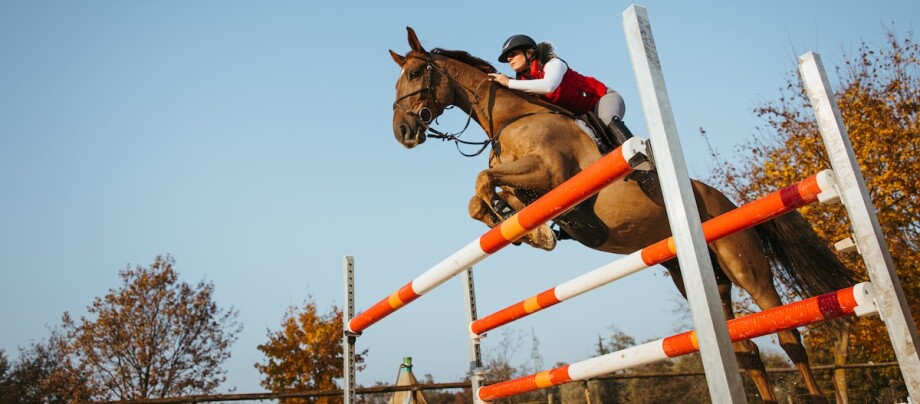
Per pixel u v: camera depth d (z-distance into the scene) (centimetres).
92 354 1697
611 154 208
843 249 204
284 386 1526
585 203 362
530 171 352
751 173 1336
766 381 357
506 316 390
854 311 206
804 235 364
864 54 1241
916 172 1092
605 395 1116
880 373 1133
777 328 240
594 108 374
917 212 1089
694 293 171
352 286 438
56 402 1688
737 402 161
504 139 383
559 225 373
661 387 1141
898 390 939
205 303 1830
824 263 363
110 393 1677
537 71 382
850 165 197
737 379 164
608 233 372
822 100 204
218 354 1794
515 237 267
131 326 1727
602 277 320
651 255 291
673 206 179
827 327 344
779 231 369
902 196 1109
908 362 179
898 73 1214
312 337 1564
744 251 373
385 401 1462
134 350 1709
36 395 1686
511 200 371
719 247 376
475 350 431
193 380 1728
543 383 359
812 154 1220
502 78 382
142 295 1775
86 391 1661
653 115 187
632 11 198
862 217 192
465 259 294
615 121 356
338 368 1559
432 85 403
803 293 374
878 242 189
